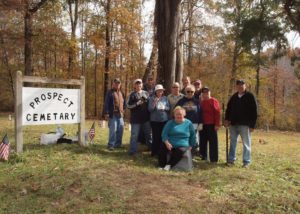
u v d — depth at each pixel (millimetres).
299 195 6590
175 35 11047
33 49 29016
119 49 30859
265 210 5719
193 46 31797
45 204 5562
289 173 8352
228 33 30812
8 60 36094
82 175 6801
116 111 9719
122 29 30688
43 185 6270
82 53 33594
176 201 5836
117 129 9984
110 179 6695
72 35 30562
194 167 8250
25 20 24750
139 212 5371
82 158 8211
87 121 22328
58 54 31797
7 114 31078
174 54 11031
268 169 8586
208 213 5465
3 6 21328
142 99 9180
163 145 8039
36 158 8039
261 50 14156
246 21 13336
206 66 35406
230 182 7059
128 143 11078
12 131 13750
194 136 8180
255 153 11109
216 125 8922
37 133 12711
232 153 8820
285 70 39750
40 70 34125
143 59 32375
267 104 40188
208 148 9234
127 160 8414
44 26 28125
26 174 6828
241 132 8719
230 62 34406
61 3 27547
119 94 9867
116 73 32094
